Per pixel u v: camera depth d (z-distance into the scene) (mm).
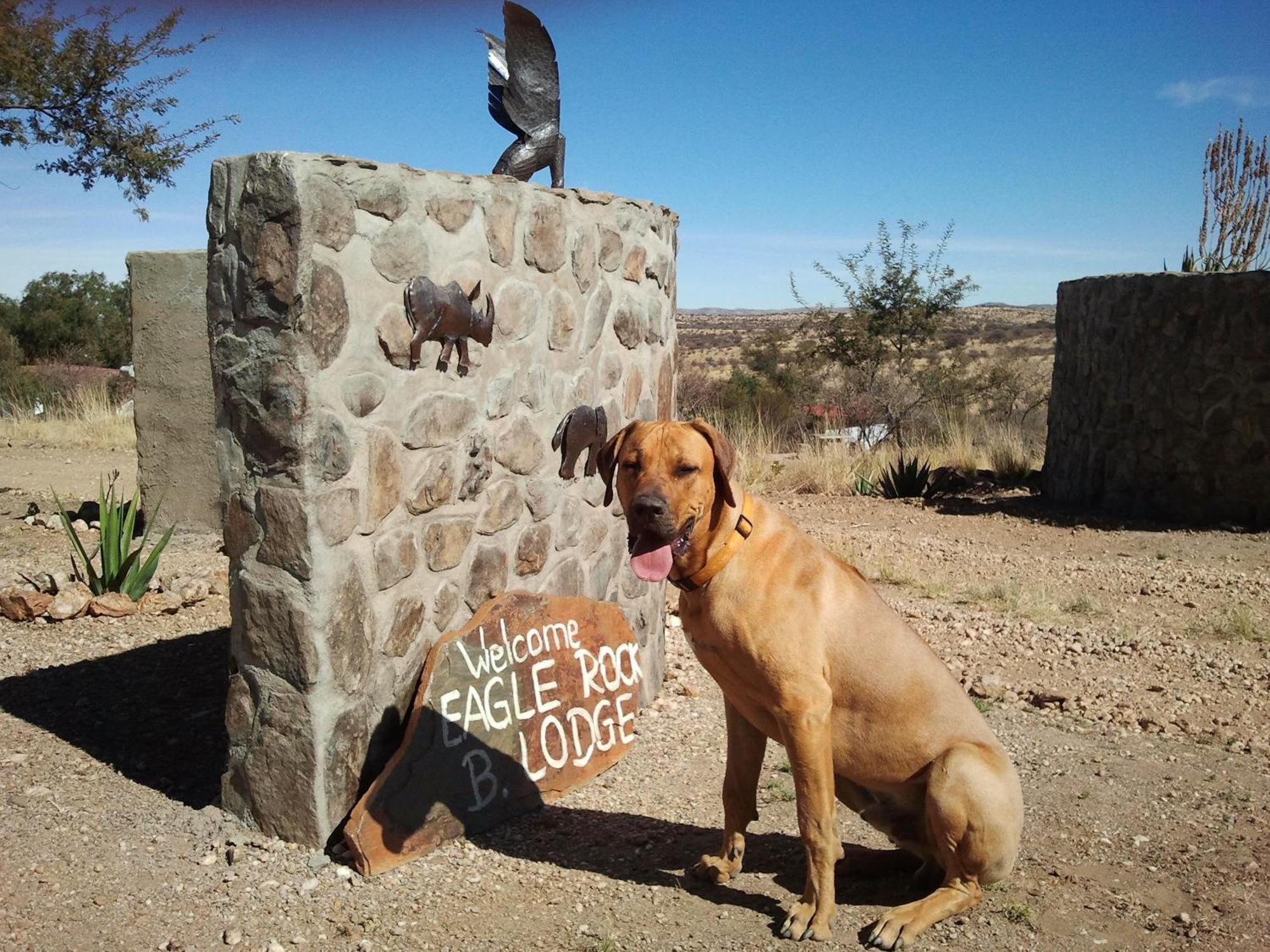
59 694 2844
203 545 4512
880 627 1773
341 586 1925
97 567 4113
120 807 2166
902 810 1888
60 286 15086
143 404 4633
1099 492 6219
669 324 3062
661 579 1633
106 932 1709
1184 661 3396
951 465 7758
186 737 2561
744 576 1715
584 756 2400
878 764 1799
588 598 2611
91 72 7105
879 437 9109
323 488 1875
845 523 5840
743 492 1798
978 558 4926
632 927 1767
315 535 1868
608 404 2707
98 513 5164
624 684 2535
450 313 2086
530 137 2572
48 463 7074
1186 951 1706
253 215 1822
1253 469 5613
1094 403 6219
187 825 2064
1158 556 4984
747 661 1720
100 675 3002
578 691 2402
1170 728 2811
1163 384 5832
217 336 1920
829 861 1730
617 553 2783
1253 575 4578
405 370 2031
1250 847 2105
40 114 7168
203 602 3754
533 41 2564
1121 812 2283
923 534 5508
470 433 2219
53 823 2088
